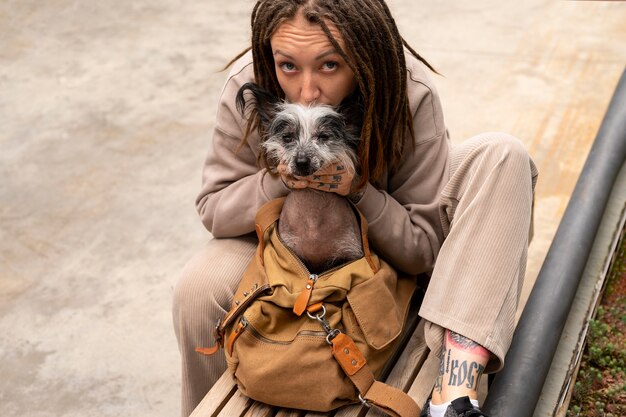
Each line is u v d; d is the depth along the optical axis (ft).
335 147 6.64
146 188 13.38
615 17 16.81
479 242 6.64
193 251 12.12
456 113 14.14
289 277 6.81
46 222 12.76
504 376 7.12
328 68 6.57
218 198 7.77
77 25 18.17
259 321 6.71
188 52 16.90
